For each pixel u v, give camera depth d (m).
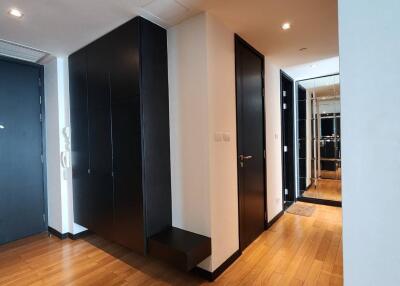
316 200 4.34
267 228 3.21
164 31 2.33
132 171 2.20
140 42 2.10
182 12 2.06
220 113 2.24
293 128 4.43
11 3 1.87
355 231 0.73
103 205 2.54
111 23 2.23
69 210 3.06
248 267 2.29
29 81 3.17
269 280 2.07
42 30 2.34
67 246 2.82
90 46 2.64
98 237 3.08
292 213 3.82
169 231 2.24
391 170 0.66
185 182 2.25
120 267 2.33
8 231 2.97
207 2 1.92
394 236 0.66
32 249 2.76
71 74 2.97
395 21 0.65
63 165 3.04
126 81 2.22
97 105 2.58
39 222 3.24
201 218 2.14
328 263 2.33
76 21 2.18
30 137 3.17
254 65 2.97
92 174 2.67
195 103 2.15
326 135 4.32
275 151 3.59
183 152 2.25
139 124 2.12
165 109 2.32
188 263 1.83
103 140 2.52
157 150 2.23
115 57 2.33
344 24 0.74
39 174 3.25
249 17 2.18
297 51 3.09
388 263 0.67
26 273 2.26
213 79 2.15
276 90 3.69
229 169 2.38
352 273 0.74
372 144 0.69
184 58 2.22
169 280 2.10
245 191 2.70
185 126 2.23
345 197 0.75
